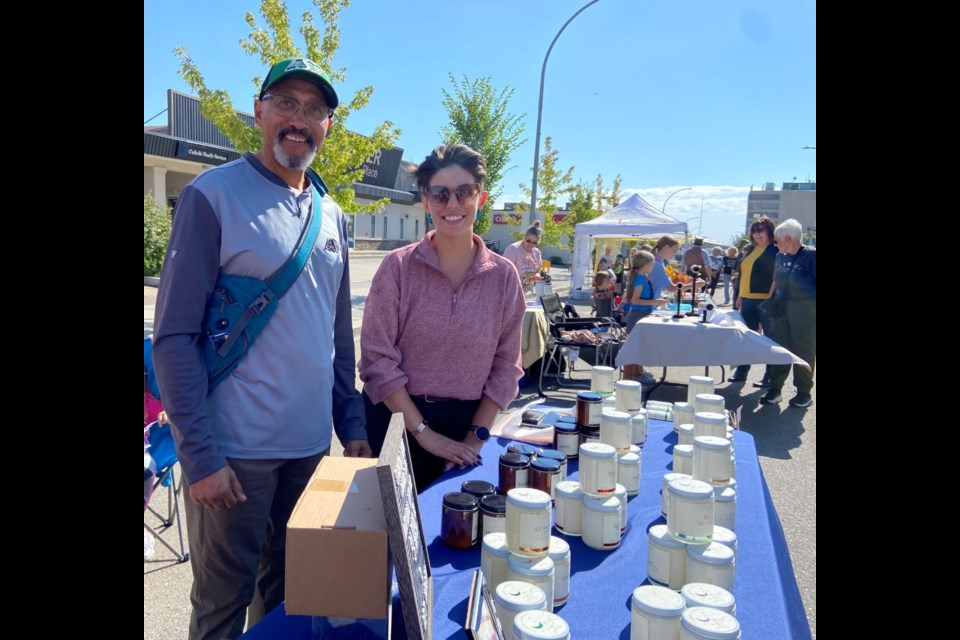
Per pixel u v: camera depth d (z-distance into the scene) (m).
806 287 5.80
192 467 1.48
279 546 1.85
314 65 1.69
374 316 2.03
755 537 1.52
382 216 31.28
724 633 0.91
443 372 2.06
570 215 23.97
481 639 0.87
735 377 7.30
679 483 1.30
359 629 0.96
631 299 6.68
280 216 1.67
